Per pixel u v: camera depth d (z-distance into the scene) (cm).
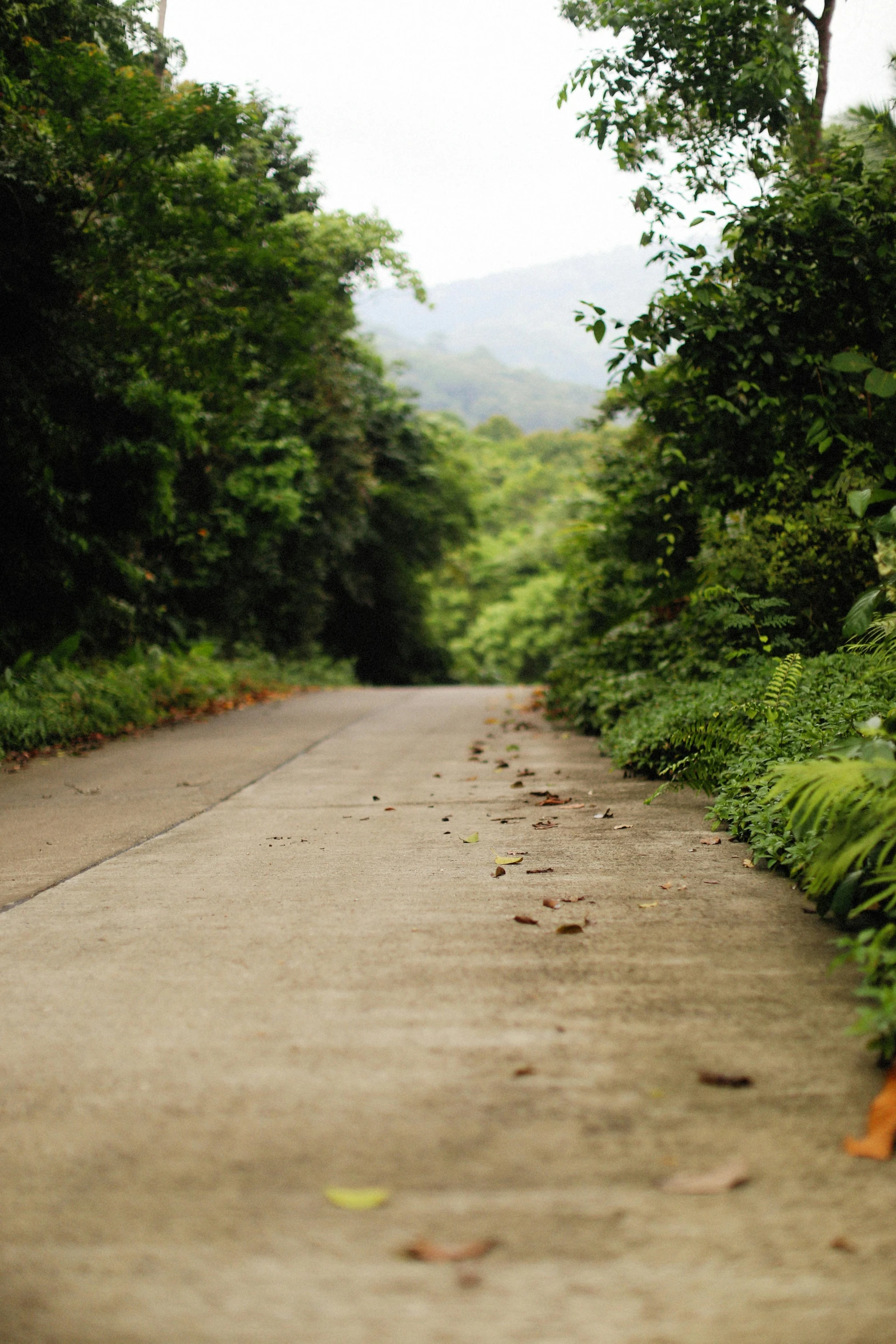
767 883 443
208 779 816
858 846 342
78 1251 197
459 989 324
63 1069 274
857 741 414
